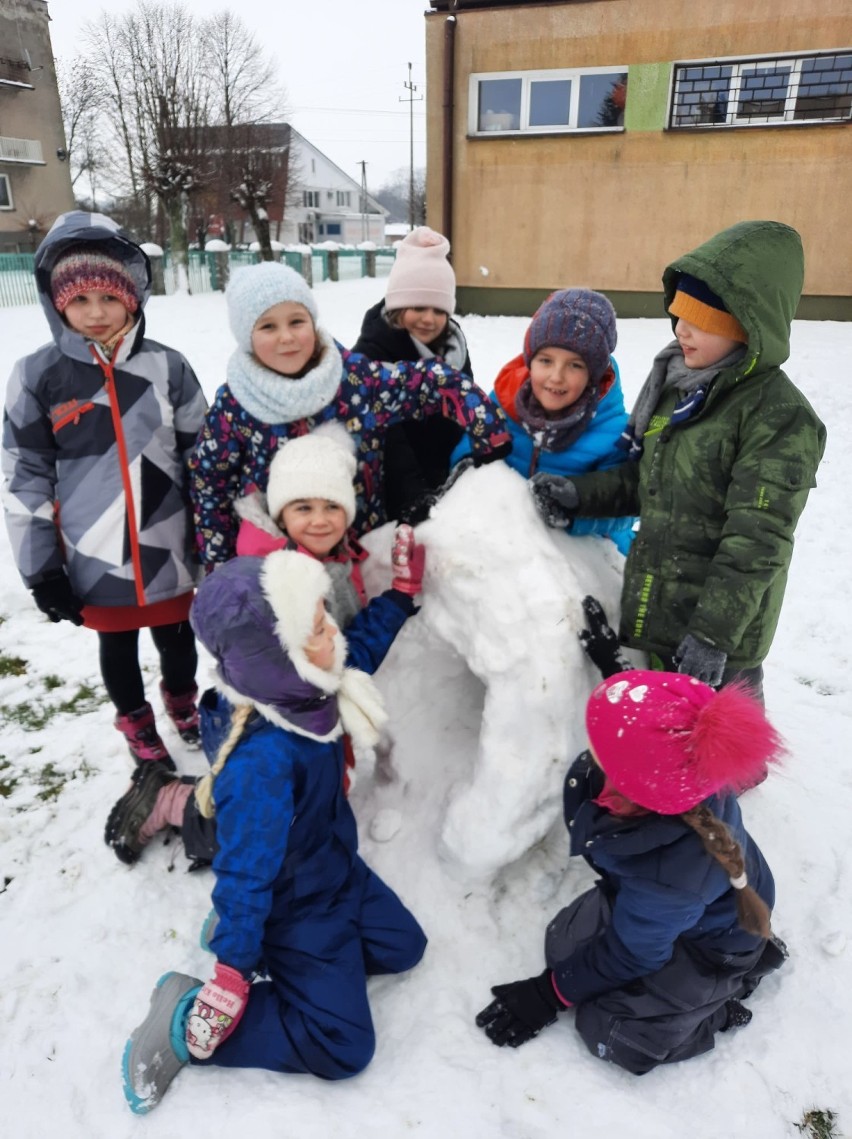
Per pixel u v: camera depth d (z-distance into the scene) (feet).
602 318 6.00
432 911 6.03
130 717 7.38
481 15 32.78
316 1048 4.97
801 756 7.80
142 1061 4.93
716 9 30.27
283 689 5.02
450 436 7.73
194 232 82.89
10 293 48.11
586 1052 5.21
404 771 6.64
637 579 6.09
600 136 33.01
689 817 4.46
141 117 76.33
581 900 5.66
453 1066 5.11
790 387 5.46
